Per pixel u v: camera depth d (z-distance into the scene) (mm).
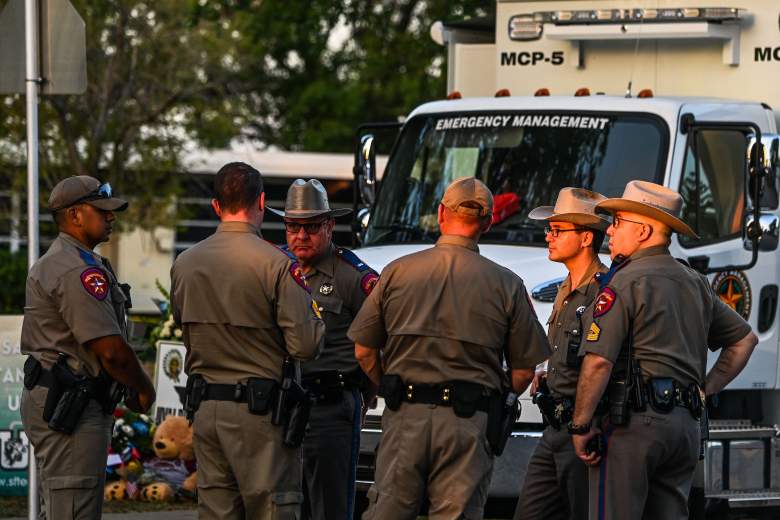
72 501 14391
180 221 54094
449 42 25141
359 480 18312
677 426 13961
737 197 20516
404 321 13656
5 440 22406
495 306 13602
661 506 14430
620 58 22797
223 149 62031
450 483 13602
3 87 17891
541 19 23125
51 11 17891
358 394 16172
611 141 20125
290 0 52969
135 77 52938
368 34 58906
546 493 15430
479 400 13578
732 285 20172
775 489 20062
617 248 14477
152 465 23078
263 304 13773
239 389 13773
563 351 15047
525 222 20047
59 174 51562
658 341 13953
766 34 21594
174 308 14242
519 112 21031
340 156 56531
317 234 15906
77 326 14180
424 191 21328
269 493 13805
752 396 20781
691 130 19875
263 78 81312
